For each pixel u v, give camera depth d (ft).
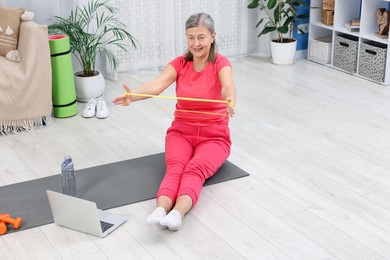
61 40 13.58
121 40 16.70
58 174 11.18
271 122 13.67
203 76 10.52
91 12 15.93
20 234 9.25
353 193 10.40
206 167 10.24
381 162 11.60
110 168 11.37
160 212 9.09
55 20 15.70
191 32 10.14
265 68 17.93
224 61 10.48
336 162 11.61
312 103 14.93
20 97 13.05
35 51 13.03
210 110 10.68
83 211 9.02
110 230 9.26
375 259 8.55
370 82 16.57
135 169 11.31
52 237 9.16
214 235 9.16
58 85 13.82
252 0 18.61
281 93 15.66
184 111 10.72
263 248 8.80
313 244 8.90
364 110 14.44
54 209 9.34
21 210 9.89
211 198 10.23
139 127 13.47
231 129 13.26
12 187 10.68
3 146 12.54
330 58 18.13
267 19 18.86
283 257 8.59
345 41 17.29
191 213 9.77
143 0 16.83
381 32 16.33
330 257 8.59
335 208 9.91
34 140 12.83
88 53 15.08
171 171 10.09
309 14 18.83
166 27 17.35
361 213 9.76
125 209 9.94
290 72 17.53
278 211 9.82
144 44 17.31
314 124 13.55
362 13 16.56
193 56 10.60
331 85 16.34
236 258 8.58
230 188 10.57
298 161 11.65
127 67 17.26
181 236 9.14
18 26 13.50
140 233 9.24
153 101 15.12
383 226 9.38
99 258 8.63
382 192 10.44
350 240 9.01
